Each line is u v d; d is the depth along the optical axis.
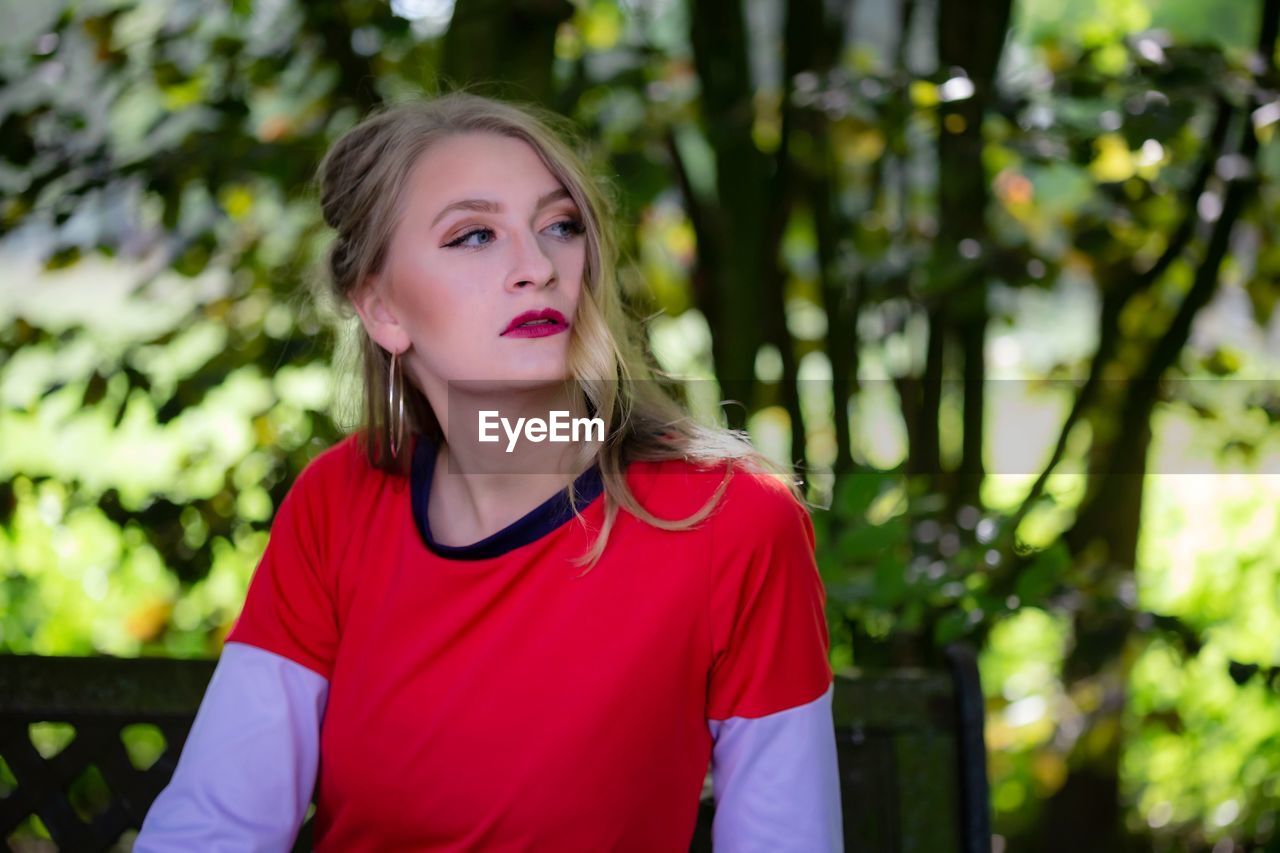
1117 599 2.13
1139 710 2.74
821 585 1.32
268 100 2.38
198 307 2.29
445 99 1.33
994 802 2.77
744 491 1.25
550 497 1.27
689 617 1.22
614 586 1.22
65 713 1.64
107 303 2.62
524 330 1.25
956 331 2.62
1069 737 2.69
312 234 2.23
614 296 1.32
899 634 2.22
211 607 2.58
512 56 2.25
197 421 2.31
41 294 2.70
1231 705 2.71
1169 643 2.18
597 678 1.20
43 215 2.22
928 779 1.65
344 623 1.31
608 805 1.20
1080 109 2.23
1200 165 2.33
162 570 2.26
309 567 1.34
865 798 1.65
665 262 2.80
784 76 2.60
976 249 2.25
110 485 2.28
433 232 1.26
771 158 2.61
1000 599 1.95
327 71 2.35
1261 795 2.62
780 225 2.57
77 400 2.24
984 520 2.07
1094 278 2.51
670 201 2.66
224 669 1.35
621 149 2.33
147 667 1.65
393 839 1.25
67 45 2.32
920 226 2.58
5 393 2.39
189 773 1.33
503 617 1.23
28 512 2.41
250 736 1.32
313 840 1.34
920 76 2.20
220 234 2.35
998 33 2.52
